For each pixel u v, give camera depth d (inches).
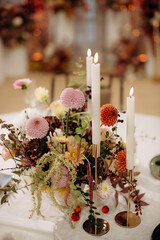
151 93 189.6
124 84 213.0
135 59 239.9
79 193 32.7
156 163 46.9
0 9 209.8
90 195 33.9
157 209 39.1
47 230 34.2
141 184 44.1
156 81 220.8
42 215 36.6
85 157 33.5
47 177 33.1
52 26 288.0
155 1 207.3
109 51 296.8
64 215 37.5
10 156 37.5
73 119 38.1
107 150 36.4
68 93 32.2
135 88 201.8
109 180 36.2
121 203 40.1
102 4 278.5
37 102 56.1
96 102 30.3
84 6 265.6
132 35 254.8
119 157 35.3
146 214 38.2
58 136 35.7
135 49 242.2
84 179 35.5
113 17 286.2
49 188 35.7
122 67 245.0
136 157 51.8
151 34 216.8
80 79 38.1
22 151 35.4
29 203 39.9
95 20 295.3
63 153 35.0
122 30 277.0
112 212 38.5
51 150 34.4
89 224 36.1
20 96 178.1
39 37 286.8
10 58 234.4
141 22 217.8
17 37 223.6
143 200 40.7
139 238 34.3
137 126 66.4
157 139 59.6
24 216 37.6
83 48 302.4
